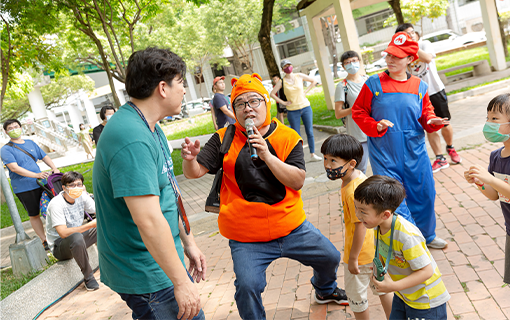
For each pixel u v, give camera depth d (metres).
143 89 2.11
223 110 8.62
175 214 2.38
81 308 4.35
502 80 11.42
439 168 5.92
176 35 30.06
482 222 4.10
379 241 2.26
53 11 11.10
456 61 20.69
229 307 3.71
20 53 10.91
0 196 11.22
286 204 2.75
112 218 2.14
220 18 32.16
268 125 2.80
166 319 2.23
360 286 2.74
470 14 35.88
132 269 2.17
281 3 35.97
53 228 4.90
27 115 37.44
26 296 4.29
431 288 2.19
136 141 2.00
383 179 2.14
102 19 10.97
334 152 2.57
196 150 2.69
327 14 14.05
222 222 2.80
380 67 26.95
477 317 2.76
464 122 8.35
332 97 14.77
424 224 3.71
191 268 2.69
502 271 3.21
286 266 4.20
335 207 5.50
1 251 6.98
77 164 18.94
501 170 2.41
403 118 3.54
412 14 23.70
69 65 22.58
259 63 44.28
